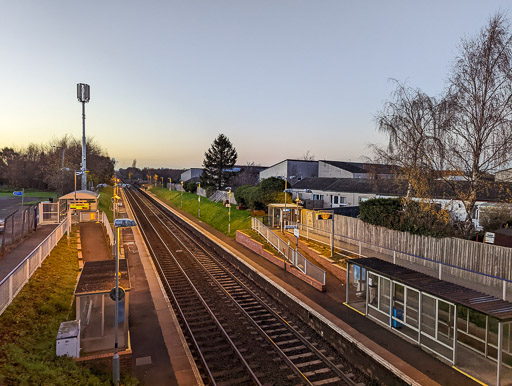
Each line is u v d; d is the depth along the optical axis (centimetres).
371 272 1371
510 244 1574
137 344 1187
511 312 920
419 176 1862
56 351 980
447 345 1027
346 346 1209
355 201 3712
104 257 2145
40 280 1464
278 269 2136
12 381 792
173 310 1516
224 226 3841
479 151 1712
